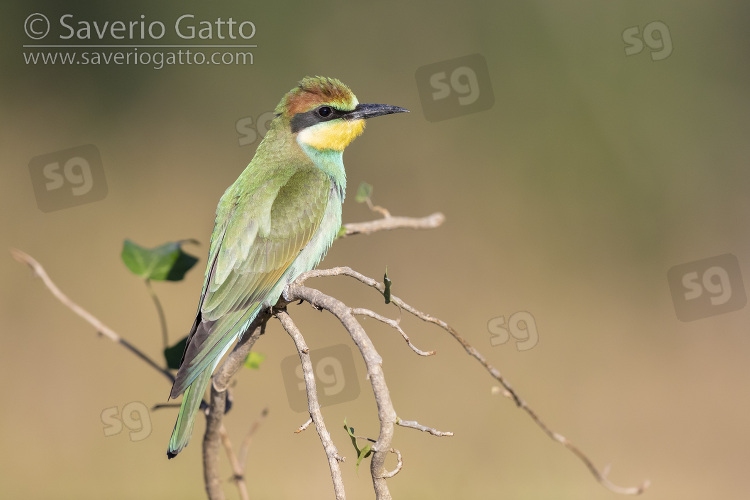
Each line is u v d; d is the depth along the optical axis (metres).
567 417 12.74
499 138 15.96
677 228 15.37
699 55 15.77
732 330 14.43
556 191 15.68
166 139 16.61
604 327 14.37
